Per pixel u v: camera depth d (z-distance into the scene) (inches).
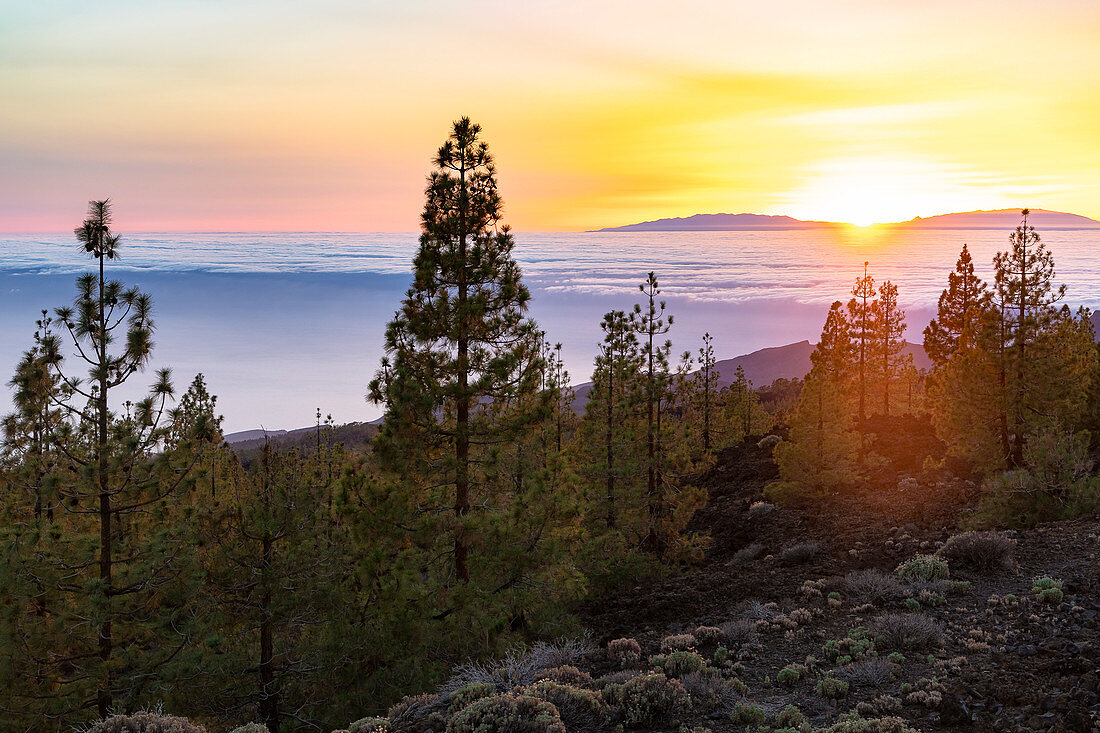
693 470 1120.8
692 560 1039.6
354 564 612.1
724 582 680.4
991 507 775.1
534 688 397.4
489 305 627.2
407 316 620.4
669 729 365.4
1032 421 1023.0
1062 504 741.3
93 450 567.8
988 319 1047.0
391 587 570.9
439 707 413.7
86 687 540.1
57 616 553.3
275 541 585.0
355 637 578.9
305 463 1063.0
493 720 360.8
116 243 571.8
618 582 880.3
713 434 1905.8
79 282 558.3
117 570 573.3
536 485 615.8
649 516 1048.2
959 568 592.7
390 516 585.6
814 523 1027.9
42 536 568.4
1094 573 526.3
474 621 570.3
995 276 1051.3
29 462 599.5
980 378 1050.7
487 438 622.2
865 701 381.1
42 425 572.7
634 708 378.6
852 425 1211.2
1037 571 563.5
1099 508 713.6
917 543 730.8
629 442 1021.2
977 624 472.4
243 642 605.3
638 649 482.3
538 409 619.5
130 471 574.2
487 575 607.2
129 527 613.6
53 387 557.3
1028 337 1023.0
